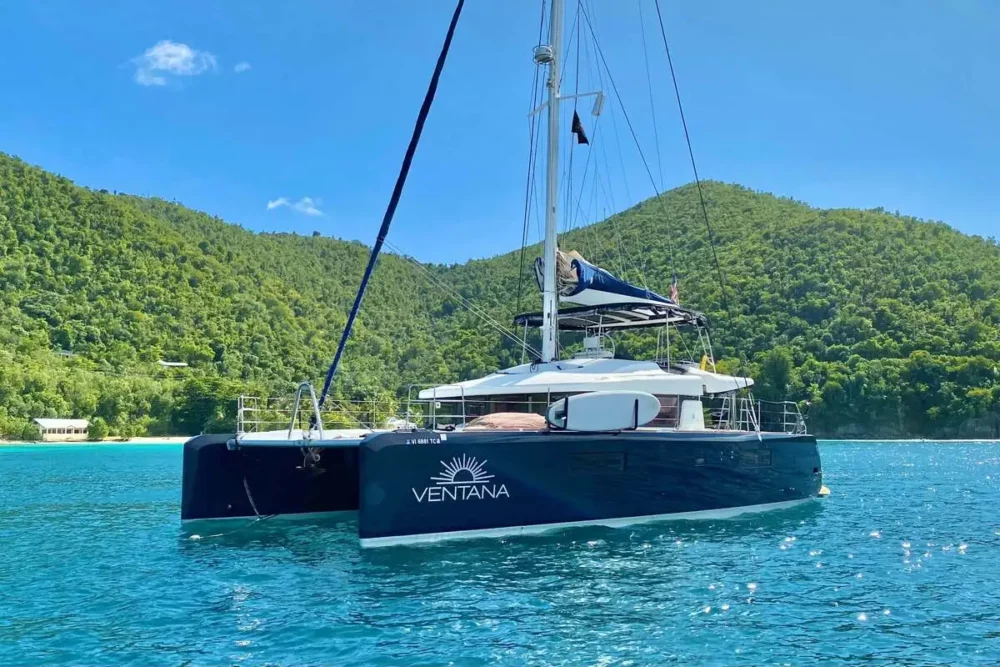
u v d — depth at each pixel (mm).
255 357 78000
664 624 6133
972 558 8961
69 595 7062
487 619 6211
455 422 11305
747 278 81875
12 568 8297
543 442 9320
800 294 79688
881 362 66562
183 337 79812
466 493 8859
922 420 63625
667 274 79438
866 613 6512
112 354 69562
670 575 7734
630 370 11375
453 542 8797
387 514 8430
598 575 7652
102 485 19922
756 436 11727
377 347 84562
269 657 5348
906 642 5754
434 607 6535
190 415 57344
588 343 12602
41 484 20266
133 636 5816
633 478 10062
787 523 11289
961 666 5262
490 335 48000
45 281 81562
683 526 10359
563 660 5301
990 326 71312
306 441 9492
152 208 131375
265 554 8797
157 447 49062
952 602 6898
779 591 7230
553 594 6941
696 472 10773
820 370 65875
